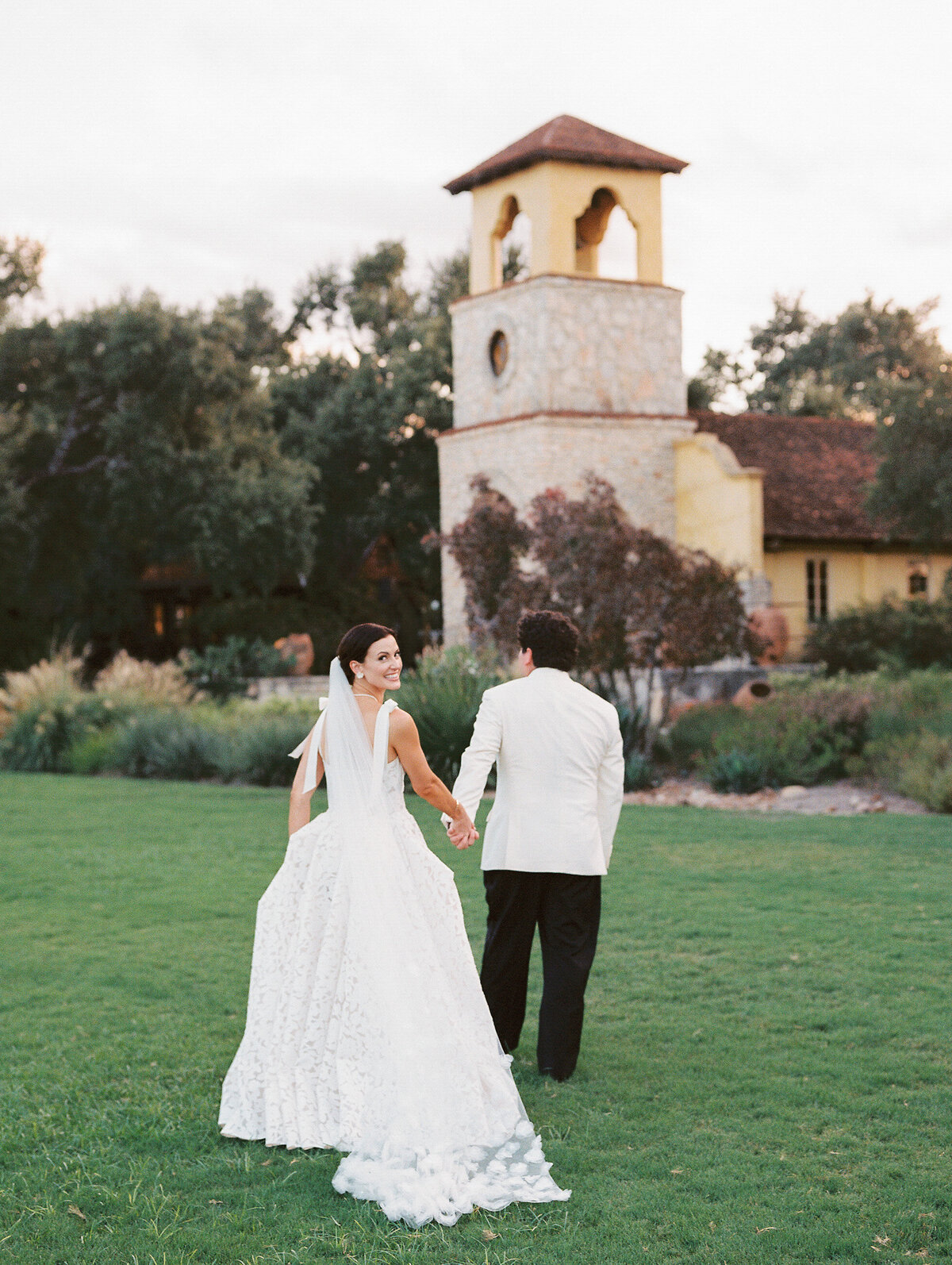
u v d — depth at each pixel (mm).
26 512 34406
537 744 5492
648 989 6590
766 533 28078
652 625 17297
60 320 34750
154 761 18984
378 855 4883
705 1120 4863
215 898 9156
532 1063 5555
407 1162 4398
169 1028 6152
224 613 34781
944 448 25359
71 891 9484
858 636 25844
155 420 33656
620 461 28188
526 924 5578
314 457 39062
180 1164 4551
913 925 7770
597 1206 4148
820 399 49625
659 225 29328
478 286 30281
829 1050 5598
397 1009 4656
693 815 12773
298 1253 3826
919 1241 3863
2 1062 5676
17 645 37188
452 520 30172
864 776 15727
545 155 27672
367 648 5051
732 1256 3779
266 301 47125
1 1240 3969
